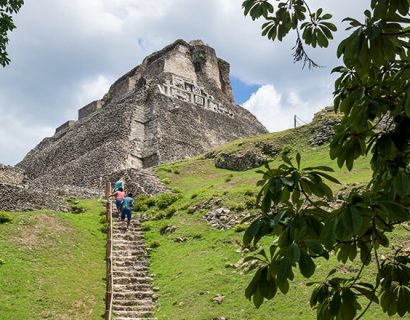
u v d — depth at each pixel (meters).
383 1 3.61
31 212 22.52
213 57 71.25
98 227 22.73
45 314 14.18
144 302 15.67
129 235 22.06
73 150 54.41
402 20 3.63
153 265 19.06
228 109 65.31
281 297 13.96
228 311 13.86
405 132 4.05
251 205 22.14
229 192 24.67
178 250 19.95
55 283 16.27
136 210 26.81
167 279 17.34
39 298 15.02
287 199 4.23
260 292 3.92
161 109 53.03
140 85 59.53
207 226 21.86
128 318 14.29
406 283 4.54
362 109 4.15
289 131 39.78
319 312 4.19
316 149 34.22
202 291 15.44
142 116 52.59
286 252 3.60
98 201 29.27
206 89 65.69
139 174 34.75
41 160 59.22
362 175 23.52
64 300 15.22
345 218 3.36
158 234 22.42
